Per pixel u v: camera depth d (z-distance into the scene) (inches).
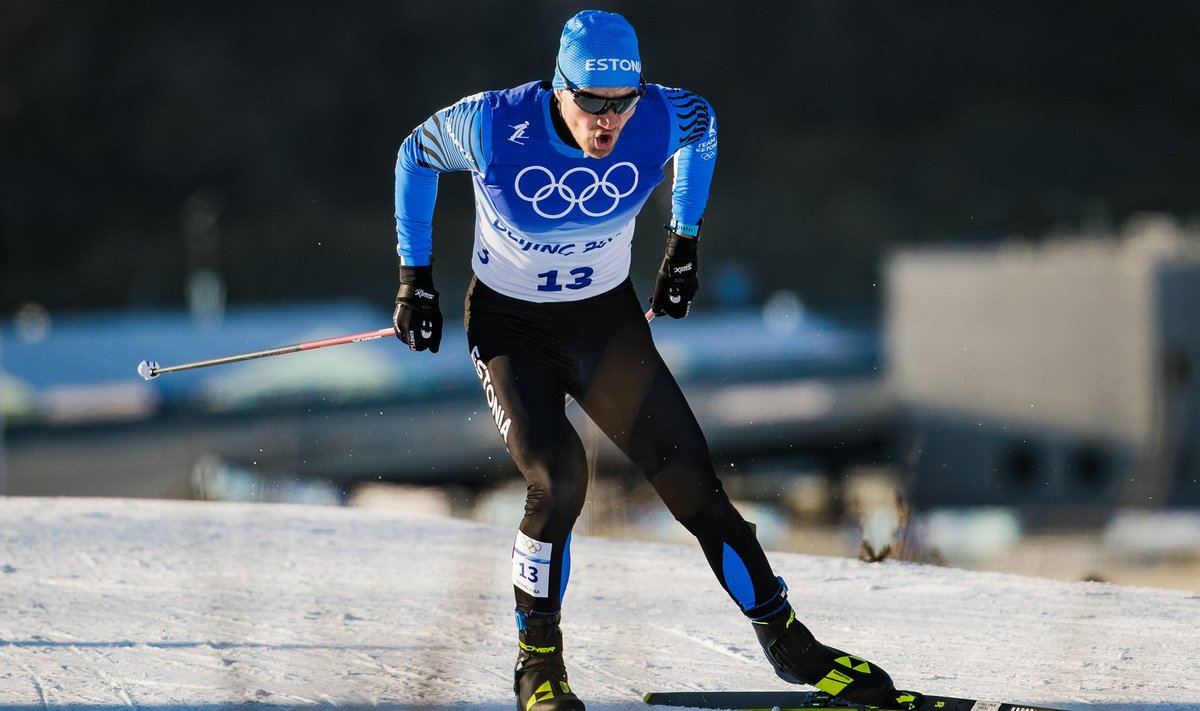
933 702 435.2
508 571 703.1
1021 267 3080.7
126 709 455.5
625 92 410.0
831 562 717.3
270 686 483.2
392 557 743.1
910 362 3344.0
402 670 504.7
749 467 3331.7
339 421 3203.7
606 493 1117.1
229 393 3430.1
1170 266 2834.6
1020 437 3016.7
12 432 3250.5
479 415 3348.9
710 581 676.1
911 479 850.8
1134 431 2795.3
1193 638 541.6
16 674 501.0
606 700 467.8
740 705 453.7
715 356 4254.4
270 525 847.1
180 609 612.1
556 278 450.6
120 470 2940.5
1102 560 1609.3
